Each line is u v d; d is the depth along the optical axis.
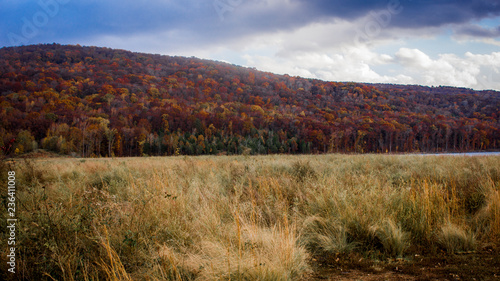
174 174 6.72
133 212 3.52
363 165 8.08
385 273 2.66
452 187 4.85
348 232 3.54
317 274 2.69
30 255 2.69
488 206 3.88
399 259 2.97
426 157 11.36
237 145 66.62
